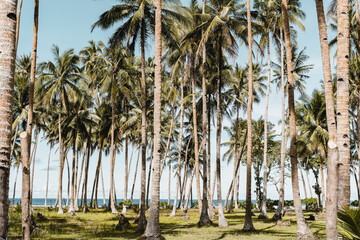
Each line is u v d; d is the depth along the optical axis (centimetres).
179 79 2892
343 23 808
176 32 2073
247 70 3372
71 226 1988
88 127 3650
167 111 4184
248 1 1783
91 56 4100
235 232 1579
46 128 4053
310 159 3850
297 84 3378
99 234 1596
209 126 2728
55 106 3694
